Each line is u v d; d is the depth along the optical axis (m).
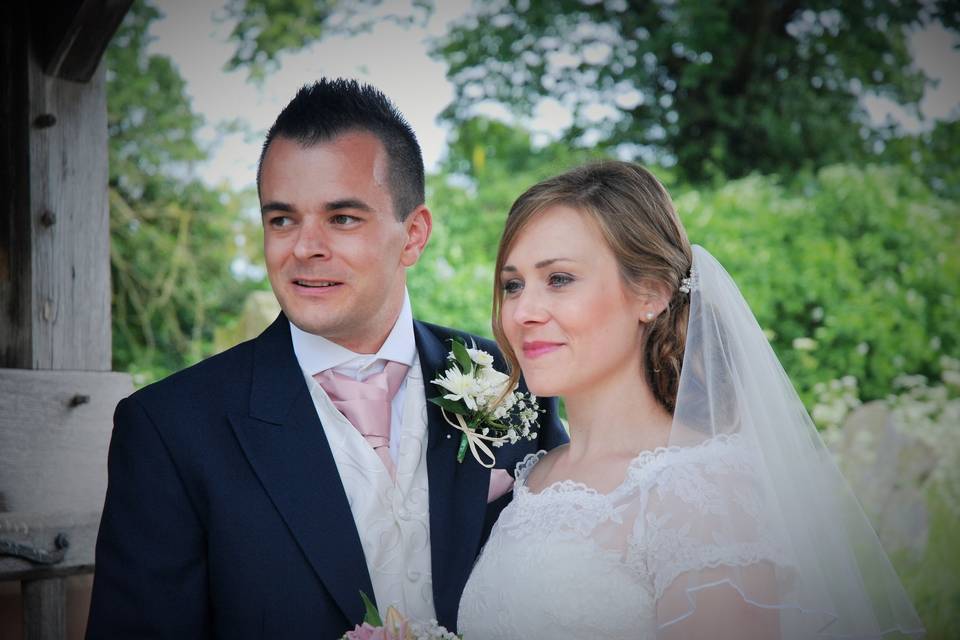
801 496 2.22
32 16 3.30
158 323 7.04
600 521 2.15
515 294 2.40
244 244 7.29
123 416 2.48
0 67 3.32
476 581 2.32
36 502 3.16
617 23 8.37
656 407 2.36
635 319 2.35
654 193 2.38
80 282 3.36
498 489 2.64
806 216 7.33
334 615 2.38
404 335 2.70
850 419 6.45
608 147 8.33
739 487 2.06
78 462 3.26
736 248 7.16
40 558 3.04
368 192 2.50
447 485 2.60
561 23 8.27
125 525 2.39
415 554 2.53
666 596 1.99
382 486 2.53
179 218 7.15
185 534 2.39
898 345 7.09
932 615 5.55
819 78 8.41
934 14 8.36
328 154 2.48
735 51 8.38
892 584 2.28
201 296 7.16
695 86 8.28
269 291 7.28
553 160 7.90
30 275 3.26
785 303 7.11
